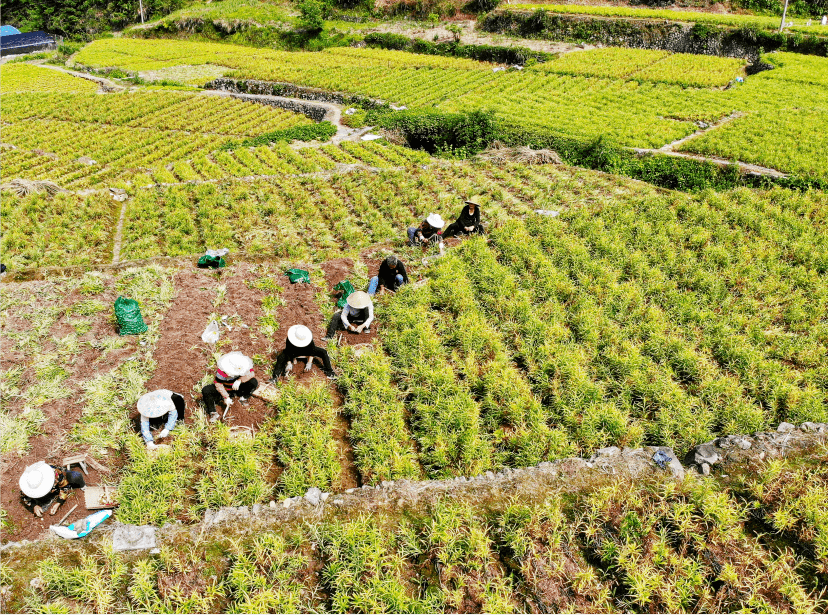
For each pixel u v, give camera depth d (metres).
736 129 36.91
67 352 14.16
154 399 11.45
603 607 8.61
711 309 16.81
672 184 30.95
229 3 88.06
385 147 36.91
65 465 10.95
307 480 10.94
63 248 24.14
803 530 9.40
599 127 40.12
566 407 12.77
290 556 9.29
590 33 63.50
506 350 14.90
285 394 12.81
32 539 9.77
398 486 10.57
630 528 9.48
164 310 16.19
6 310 15.80
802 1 63.44
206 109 51.84
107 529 9.72
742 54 56.19
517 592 8.92
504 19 67.94
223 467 11.12
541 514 9.90
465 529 9.68
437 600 8.73
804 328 15.99
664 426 12.21
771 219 22.33
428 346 14.58
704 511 9.62
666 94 46.81
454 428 12.18
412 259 19.78
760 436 11.55
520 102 47.59
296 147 39.16
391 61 63.31
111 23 95.88
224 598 8.86
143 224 25.73
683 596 8.52
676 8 66.62
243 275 18.20
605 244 19.72
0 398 12.62
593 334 15.05
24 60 79.56
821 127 36.44
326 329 15.70
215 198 27.16
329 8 78.06
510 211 24.50
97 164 38.81
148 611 8.51
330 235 23.27
